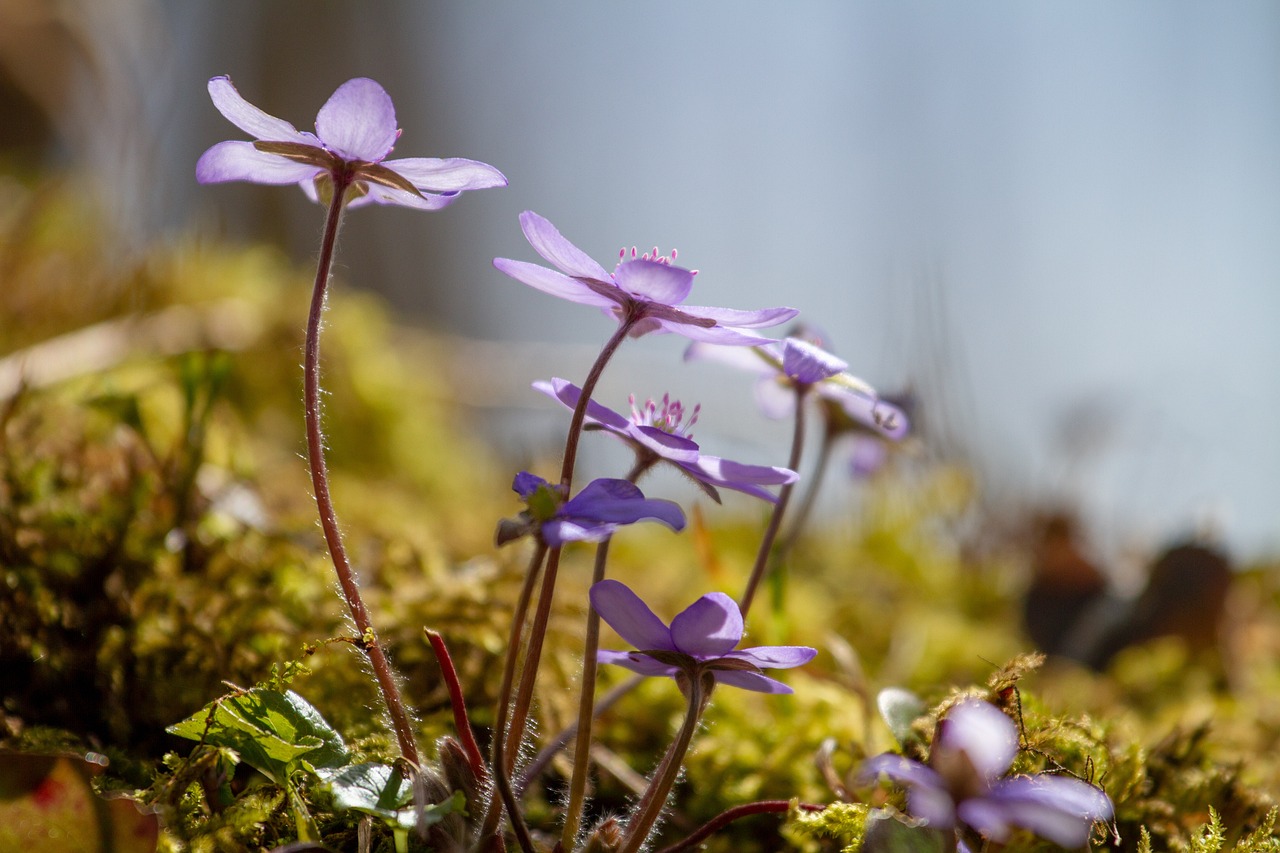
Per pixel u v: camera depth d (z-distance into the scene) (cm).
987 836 25
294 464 52
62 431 36
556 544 24
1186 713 36
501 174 25
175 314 54
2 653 29
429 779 25
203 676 29
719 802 29
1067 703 29
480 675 30
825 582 57
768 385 30
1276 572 56
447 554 39
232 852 25
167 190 62
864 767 24
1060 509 50
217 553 32
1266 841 27
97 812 24
